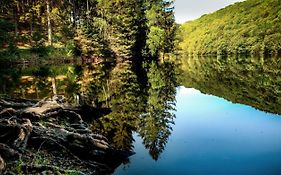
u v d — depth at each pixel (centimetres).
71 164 941
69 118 1409
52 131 1078
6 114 1142
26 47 5556
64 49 5753
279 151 1067
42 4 6631
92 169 933
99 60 6041
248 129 1355
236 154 1045
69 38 6347
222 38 12225
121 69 4600
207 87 2809
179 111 1795
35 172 843
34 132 1030
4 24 6344
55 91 2466
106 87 2797
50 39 5734
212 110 1792
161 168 943
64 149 1005
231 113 1694
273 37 8700
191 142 1191
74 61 5650
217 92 2492
